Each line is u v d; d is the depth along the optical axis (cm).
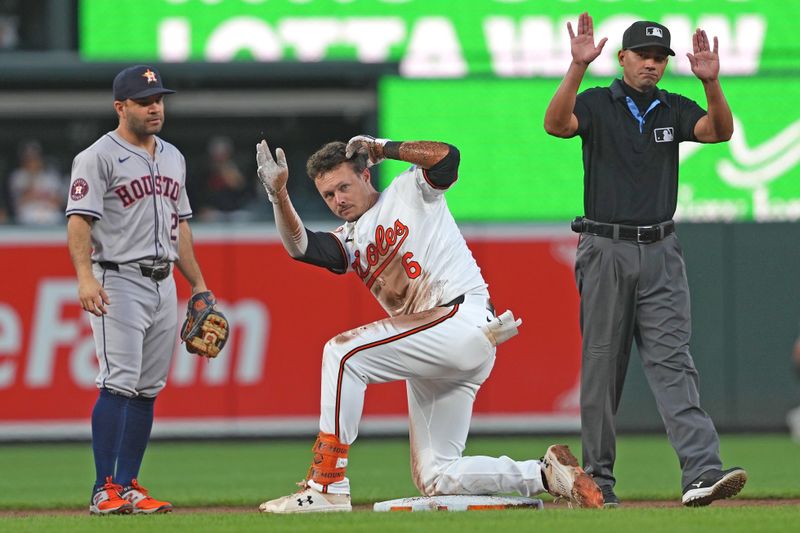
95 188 2003
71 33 4375
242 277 3816
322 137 4962
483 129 4131
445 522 1656
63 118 4988
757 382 3859
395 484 2688
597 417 2011
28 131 5009
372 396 3838
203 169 4959
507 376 3809
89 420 3788
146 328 2056
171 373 3800
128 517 1873
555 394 3812
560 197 4125
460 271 1905
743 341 3859
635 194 1978
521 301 3819
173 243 2097
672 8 4172
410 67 4222
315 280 3834
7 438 3766
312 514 1808
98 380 2042
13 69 4256
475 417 3800
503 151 4128
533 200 4128
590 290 2002
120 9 4278
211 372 3812
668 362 1986
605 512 1784
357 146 1906
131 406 2081
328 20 4266
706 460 1939
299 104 4494
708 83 1931
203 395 3809
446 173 1859
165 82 4453
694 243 3859
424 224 1898
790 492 2336
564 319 3822
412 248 1891
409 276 1894
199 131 4975
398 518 1720
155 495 2492
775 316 3859
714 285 3862
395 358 1870
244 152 4984
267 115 4956
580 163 4122
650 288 1989
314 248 1930
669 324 1986
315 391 3828
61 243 3781
